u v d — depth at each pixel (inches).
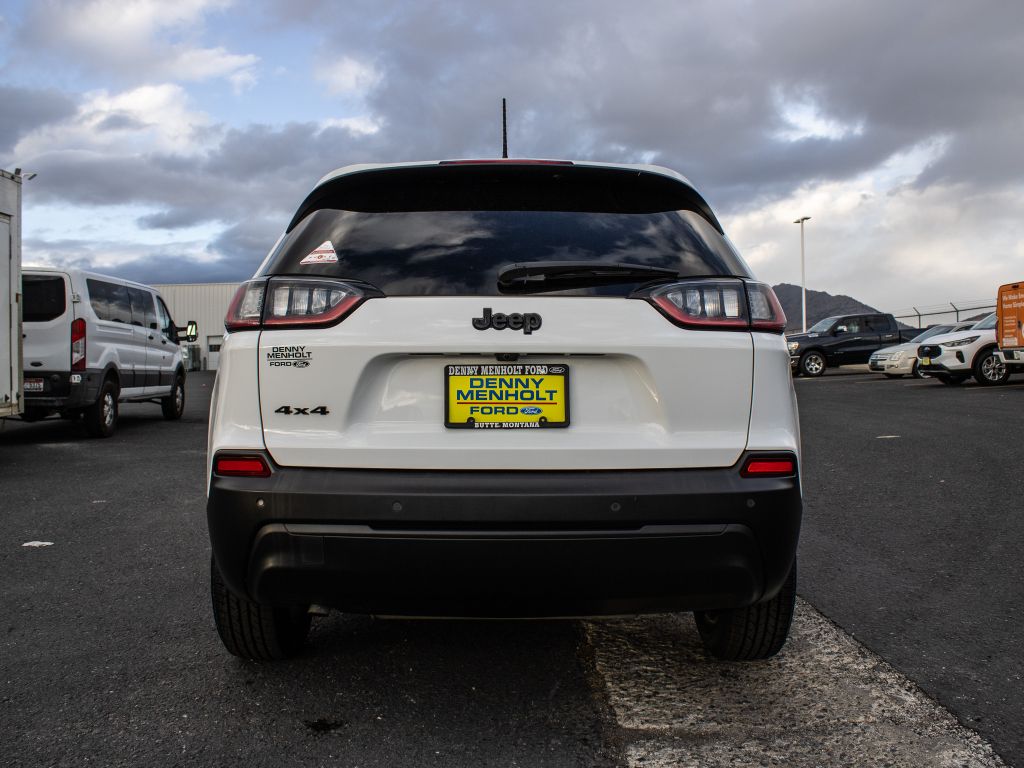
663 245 98.9
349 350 91.7
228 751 90.8
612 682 109.3
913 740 92.2
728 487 90.1
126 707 102.1
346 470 90.6
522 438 91.3
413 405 92.1
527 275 92.6
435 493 88.0
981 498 228.7
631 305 93.4
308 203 105.2
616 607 91.5
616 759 88.5
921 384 740.7
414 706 102.2
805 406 541.0
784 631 107.8
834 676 110.3
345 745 92.1
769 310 96.7
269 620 107.9
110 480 280.1
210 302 1926.7
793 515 92.3
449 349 91.4
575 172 101.9
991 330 690.8
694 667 114.4
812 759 88.2
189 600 146.7
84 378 382.0
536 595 89.3
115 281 437.1
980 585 150.7
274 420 92.4
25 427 469.7
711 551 89.3
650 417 92.8
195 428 471.2
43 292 375.9
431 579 88.4
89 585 156.3
